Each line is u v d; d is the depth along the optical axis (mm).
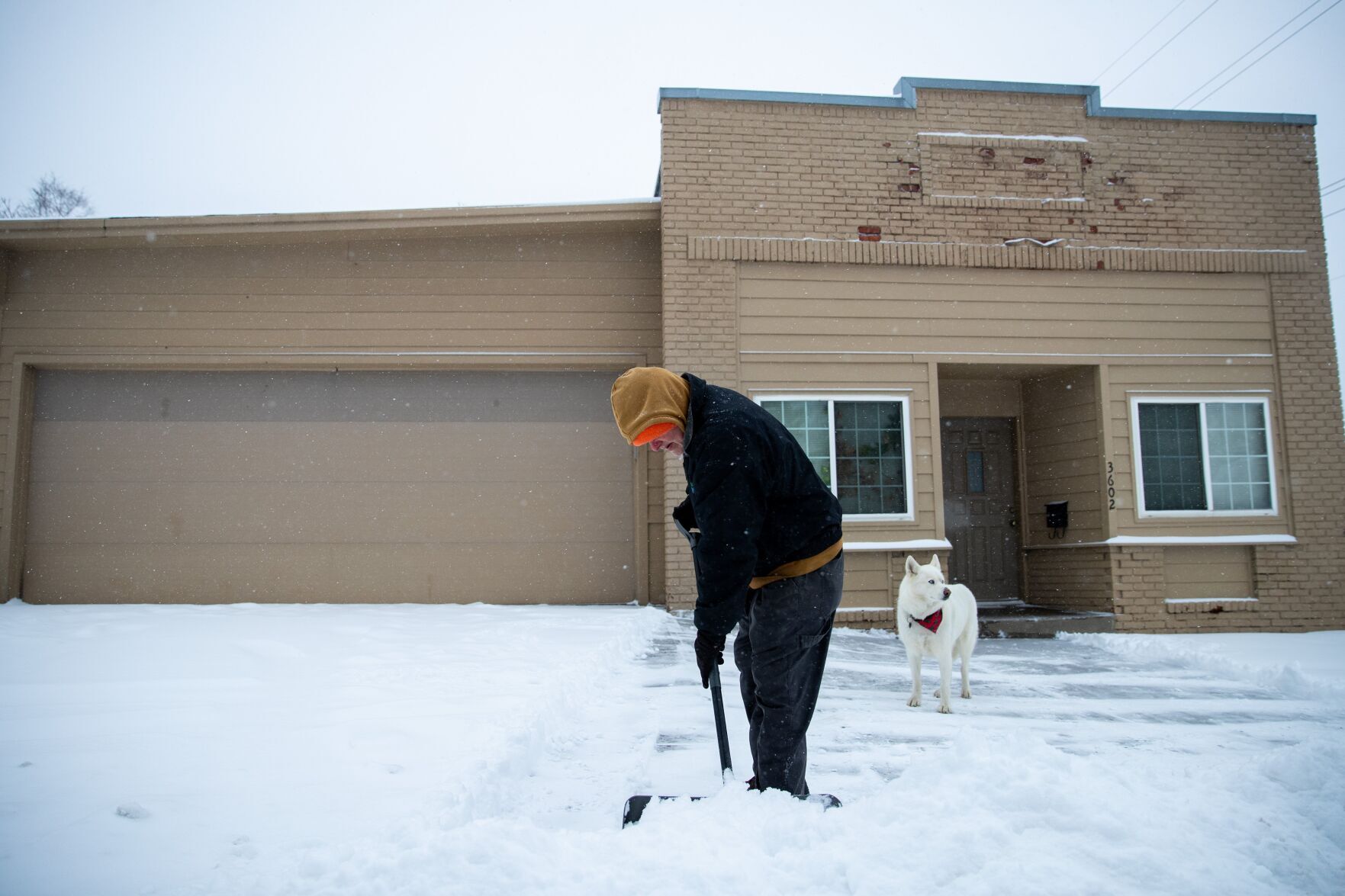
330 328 9250
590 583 9164
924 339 8609
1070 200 8797
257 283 9289
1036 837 1993
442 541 9156
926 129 8828
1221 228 8914
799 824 2074
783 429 2369
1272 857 1947
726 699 4422
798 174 8680
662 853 1966
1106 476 8500
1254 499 8617
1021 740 2529
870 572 8266
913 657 4555
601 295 9375
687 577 8273
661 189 9117
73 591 8969
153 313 9219
